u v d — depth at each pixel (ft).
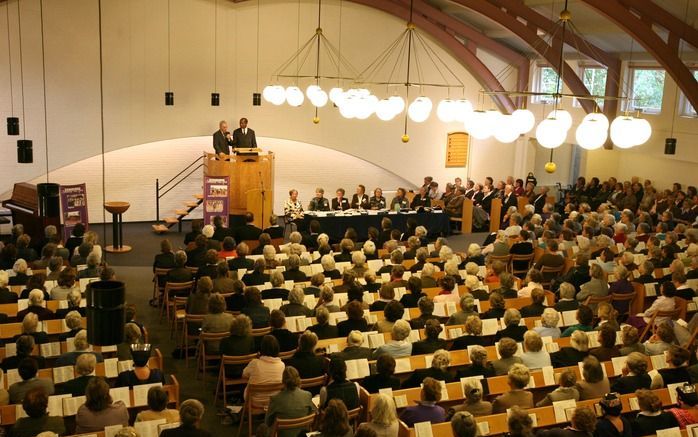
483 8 55.83
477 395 19.49
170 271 33.55
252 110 61.62
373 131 66.59
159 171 61.77
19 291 31.65
